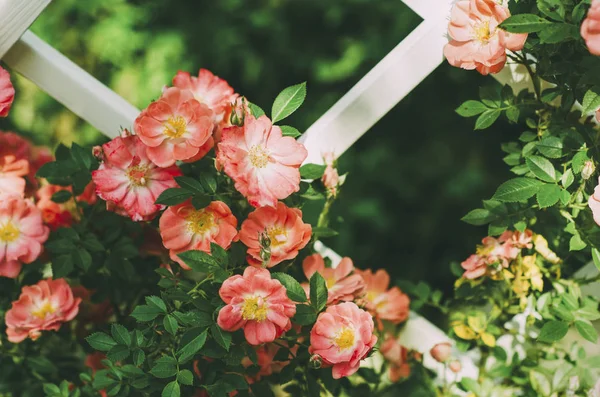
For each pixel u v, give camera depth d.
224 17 2.00
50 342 1.34
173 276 1.15
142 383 1.14
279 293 1.09
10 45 1.16
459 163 1.96
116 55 2.03
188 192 1.11
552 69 1.13
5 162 1.23
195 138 1.11
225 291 1.09
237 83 2.04
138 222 1.23
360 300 1.21
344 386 1.25
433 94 1.96
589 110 1.10
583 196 1.16
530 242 1.23
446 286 1.91
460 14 1.13
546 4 1.08
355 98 1.18
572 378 1.26
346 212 1.93
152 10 2.04
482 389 1.29
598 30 1.04
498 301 1.28
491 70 1.14
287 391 1.24
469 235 1.93
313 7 1.98
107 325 1.31
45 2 1.15
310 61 1.99
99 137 2.05
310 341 1.15
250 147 1.10
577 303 1.22
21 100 2.03
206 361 1.18
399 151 1.98
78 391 1.23
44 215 1.27
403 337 1.33
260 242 1.10
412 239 1.95
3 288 1.26
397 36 1.95
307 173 1.15
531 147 1.19
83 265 1.20
